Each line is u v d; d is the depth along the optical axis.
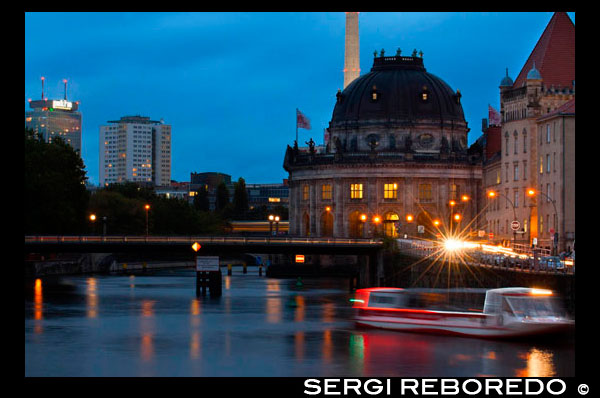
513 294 112.19
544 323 109.81
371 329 123.75
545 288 127.00
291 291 196.25
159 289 194.12
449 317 116.50
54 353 108.75
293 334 122.50
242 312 148.00
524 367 98.88
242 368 100.44
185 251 194.12
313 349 110.56
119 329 127.50
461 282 160.62
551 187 189.50
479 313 114.25
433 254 180.38
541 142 194.75
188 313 146.00
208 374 97.62
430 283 178.38
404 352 107.12
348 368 99.81
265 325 131.50
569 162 183.25
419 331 119.19
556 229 185.38
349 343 113.75
